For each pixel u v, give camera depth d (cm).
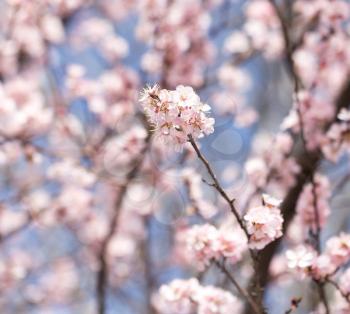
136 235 887
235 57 855
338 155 511
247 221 341
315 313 435
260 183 588
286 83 1030
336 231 828
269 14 751
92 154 720
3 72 851
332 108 559
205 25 746
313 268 371
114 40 859
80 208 797
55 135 750
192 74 751
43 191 844
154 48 733
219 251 378
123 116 735
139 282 937
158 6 730
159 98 296
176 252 838
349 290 374
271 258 578
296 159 576
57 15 849
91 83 747
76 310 994
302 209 462
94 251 871
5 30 837
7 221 810
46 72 838
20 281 890
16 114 666
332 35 627
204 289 408
